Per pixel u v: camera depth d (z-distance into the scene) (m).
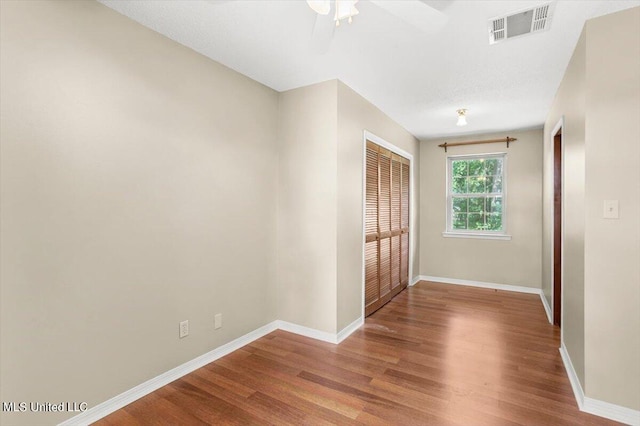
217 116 2.55
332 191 2.88
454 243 5.12
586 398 1.92
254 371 2.37
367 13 1.88
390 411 1.91
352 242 3.17
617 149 1.86
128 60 1.96
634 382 1.81
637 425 1.79
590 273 1.92
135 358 2.02
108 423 1.80
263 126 3.01
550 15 1.89
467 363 2.50
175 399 2.02
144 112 2.05
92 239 1.81
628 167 1.83
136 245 2.02
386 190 4.02
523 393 2.09
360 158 3.30
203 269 2.45
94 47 1.80
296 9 1.87
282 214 3.18
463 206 5.16
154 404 1.97
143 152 2.05
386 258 4.07
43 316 1.62
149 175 2.09
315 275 2.98
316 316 2.98
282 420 1.83
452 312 3.72
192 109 2.36
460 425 1.79
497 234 4.81
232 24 2.03
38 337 1.61
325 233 2.92
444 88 3.05
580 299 2.06
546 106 3.54
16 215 1.53
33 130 1.58
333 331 2.89
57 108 1.66
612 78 1.87
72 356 1.73
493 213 4.94
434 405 1.96
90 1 1.79
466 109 3.67
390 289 4.20
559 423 1.80
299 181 3.07
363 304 3.38
